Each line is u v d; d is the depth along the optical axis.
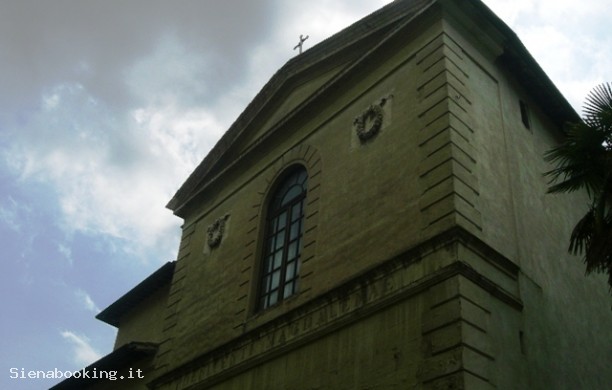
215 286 19.02
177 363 18.73
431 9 15.55
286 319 14.84
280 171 18.66
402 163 14.14
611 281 11.45
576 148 12.20
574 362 13.50
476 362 10.75
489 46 16.09
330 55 18.81
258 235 18.28
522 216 14.29
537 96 17.50
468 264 11.63
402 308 12.14
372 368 12.11
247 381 15.17
